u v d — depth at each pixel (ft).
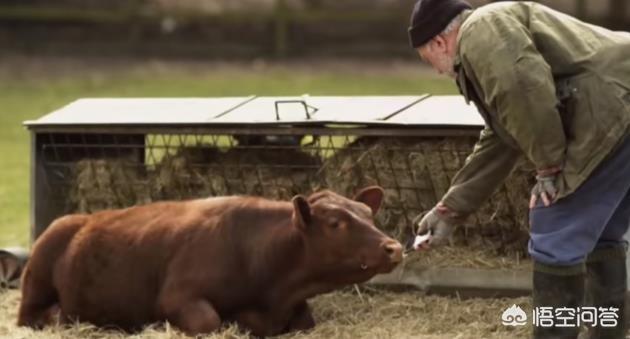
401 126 29.14
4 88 82.84
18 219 43.21
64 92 80.43
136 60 94.73
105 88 81.82
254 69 91.35
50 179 32.42
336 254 25.31
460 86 23.13
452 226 25.05
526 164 29.32
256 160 31.60
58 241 28.43
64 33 99.14
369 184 30.73
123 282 27.35
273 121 29.73
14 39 98.37
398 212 30.68
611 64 22.57
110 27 98.94
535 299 23.39
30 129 31.37
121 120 30.94
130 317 27.48
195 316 26.08
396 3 105.19
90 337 27.07
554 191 22.49
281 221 26.55
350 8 104.17
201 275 26.43
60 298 28.19
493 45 21.84
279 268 26.27
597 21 95.20
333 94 76.74
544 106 21.53
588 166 22.25
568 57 22.54
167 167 32.01
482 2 88.07
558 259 22.85
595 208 22.80
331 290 26.30
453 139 29.96
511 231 29.94
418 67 91.45
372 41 98.17
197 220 27.17
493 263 29.40
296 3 107.45
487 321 27.43
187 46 97.45
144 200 32.14
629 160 22.75
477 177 24.67
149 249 27.20
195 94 77.61
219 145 32.37
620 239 25.09
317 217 25.52
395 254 24.89
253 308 26.68
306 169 31.37
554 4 103.60
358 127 29.63
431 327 27.04
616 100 22.31
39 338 26.73
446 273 29.43
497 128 23.45
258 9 106.42
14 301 30.58
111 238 27.71
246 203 27.17
